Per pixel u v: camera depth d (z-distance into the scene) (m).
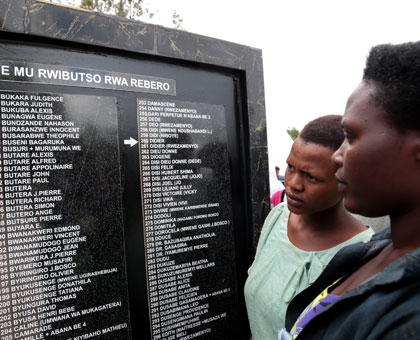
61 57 1.22
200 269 1.49
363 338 0.49
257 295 1.17
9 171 1.11
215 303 1.53
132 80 1.36
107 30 1.28
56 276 1.16
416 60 0.47
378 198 0.54
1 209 1.09
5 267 1.08
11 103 1.12
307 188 0.99
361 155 0.53
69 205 1.19
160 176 1.41
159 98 1.43
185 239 1.46
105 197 1.27
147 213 1.37
